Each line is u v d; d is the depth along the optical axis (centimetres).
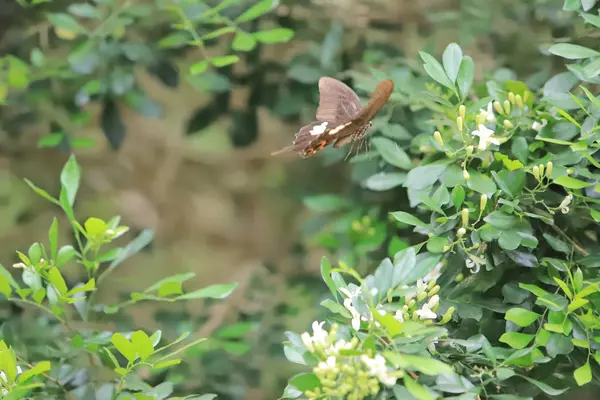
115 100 268
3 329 244
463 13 267
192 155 405
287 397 226
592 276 232
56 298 236
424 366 219
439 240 230
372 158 251
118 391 230
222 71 269
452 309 228
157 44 267
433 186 236
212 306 272
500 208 231
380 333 223
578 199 233
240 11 263
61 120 277
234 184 417
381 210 256
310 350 223
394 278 227
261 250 401
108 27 259
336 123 228
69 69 264
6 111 274
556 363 229
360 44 269
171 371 256
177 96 401
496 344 232
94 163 362
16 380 230
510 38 263
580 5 237
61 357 241
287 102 269
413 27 275
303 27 269
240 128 272
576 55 232
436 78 232
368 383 221
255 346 269
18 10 269
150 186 399
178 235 409
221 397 261
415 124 246
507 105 234
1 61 263
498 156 231
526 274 233
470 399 222
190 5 259
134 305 269
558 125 233
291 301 273
